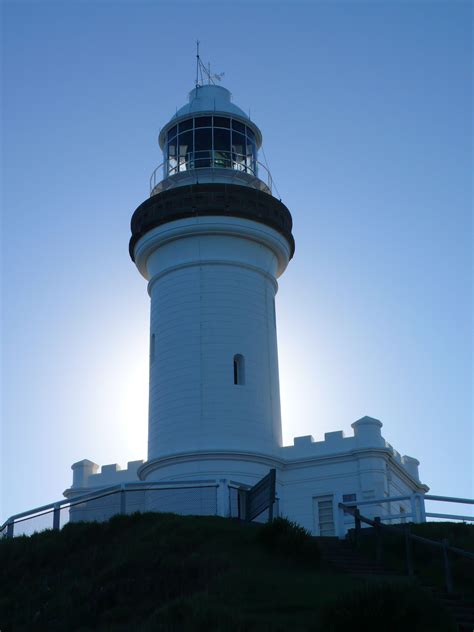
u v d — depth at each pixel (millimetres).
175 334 34500
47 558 24781
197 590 20250
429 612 17422
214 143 37656
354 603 17406
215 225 35000
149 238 35812
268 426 33906
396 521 33562
